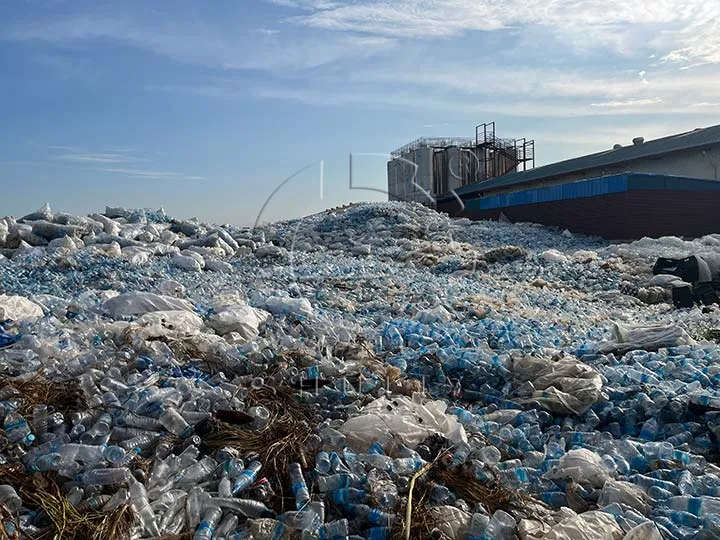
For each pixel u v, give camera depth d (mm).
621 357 7266
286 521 3469
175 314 7031
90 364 5289
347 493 3664
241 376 5469
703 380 6133
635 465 4457
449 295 11930
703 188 24891
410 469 3963
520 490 3967
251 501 3572
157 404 4504
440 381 6148
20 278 12805
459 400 5910
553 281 14672
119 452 3863
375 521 3484
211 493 3641
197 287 11812
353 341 6980
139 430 4258
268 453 4043
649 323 9406
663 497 3967
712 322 9789
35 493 3529
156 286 11945
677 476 4246
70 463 3752
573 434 4996
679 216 24734
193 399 4727
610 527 3445
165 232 19922
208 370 5582
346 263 17438
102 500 3484
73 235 18297
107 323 6781
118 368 5223
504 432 4855
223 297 9625
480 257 17719
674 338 7637
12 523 3229
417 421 4617
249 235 23078
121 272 13484
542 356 6793
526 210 29594
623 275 14758
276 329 7238
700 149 28672
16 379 4879
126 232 19438
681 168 29594
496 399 5844
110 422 4324
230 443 4184
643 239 20859
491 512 3684
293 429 4402
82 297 8938
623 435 5188
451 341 7355
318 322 7723
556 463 4312
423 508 3586
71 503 3496
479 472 4008
